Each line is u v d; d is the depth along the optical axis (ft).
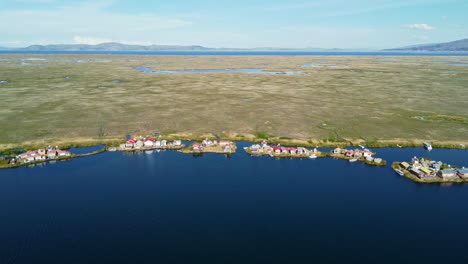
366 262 140.77
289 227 165.78
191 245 151.23
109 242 152.25
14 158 244.42
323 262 140.46
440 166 234.99
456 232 162.91
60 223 165.89
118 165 240.53
